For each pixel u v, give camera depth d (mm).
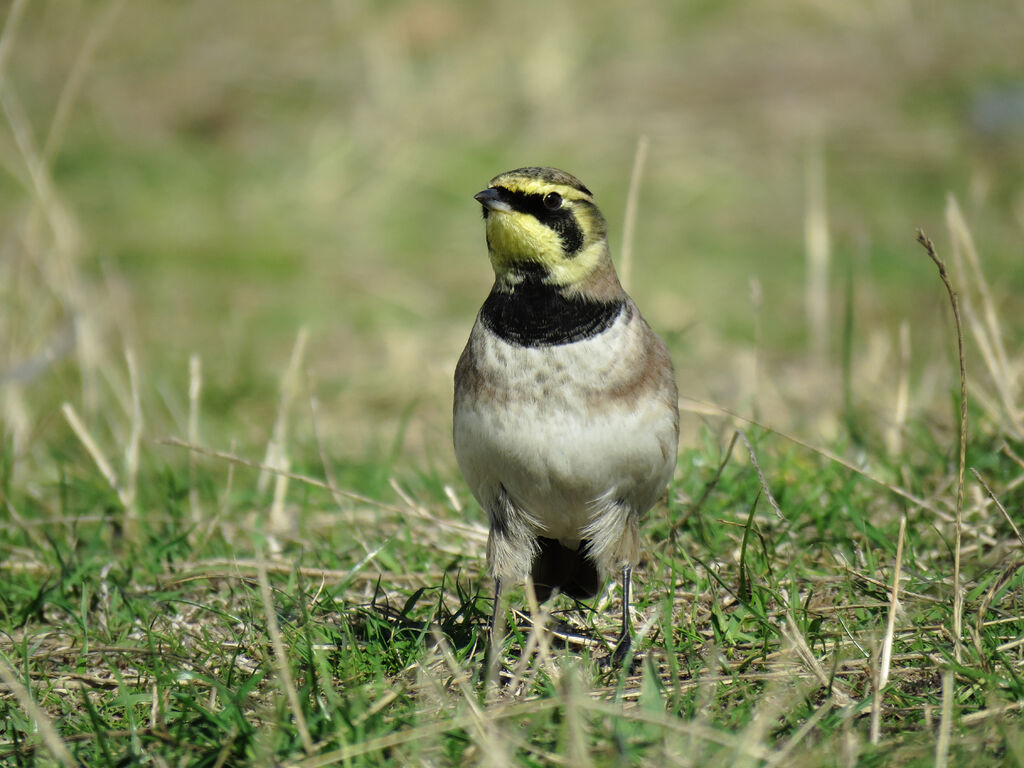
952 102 26094
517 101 26328
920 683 7555
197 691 7902
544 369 8336
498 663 8055
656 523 10156
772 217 22406
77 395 15281
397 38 28422
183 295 19609
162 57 29125
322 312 19328
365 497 11109
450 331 18516
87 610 9320
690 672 7918
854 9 30000
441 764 6703
